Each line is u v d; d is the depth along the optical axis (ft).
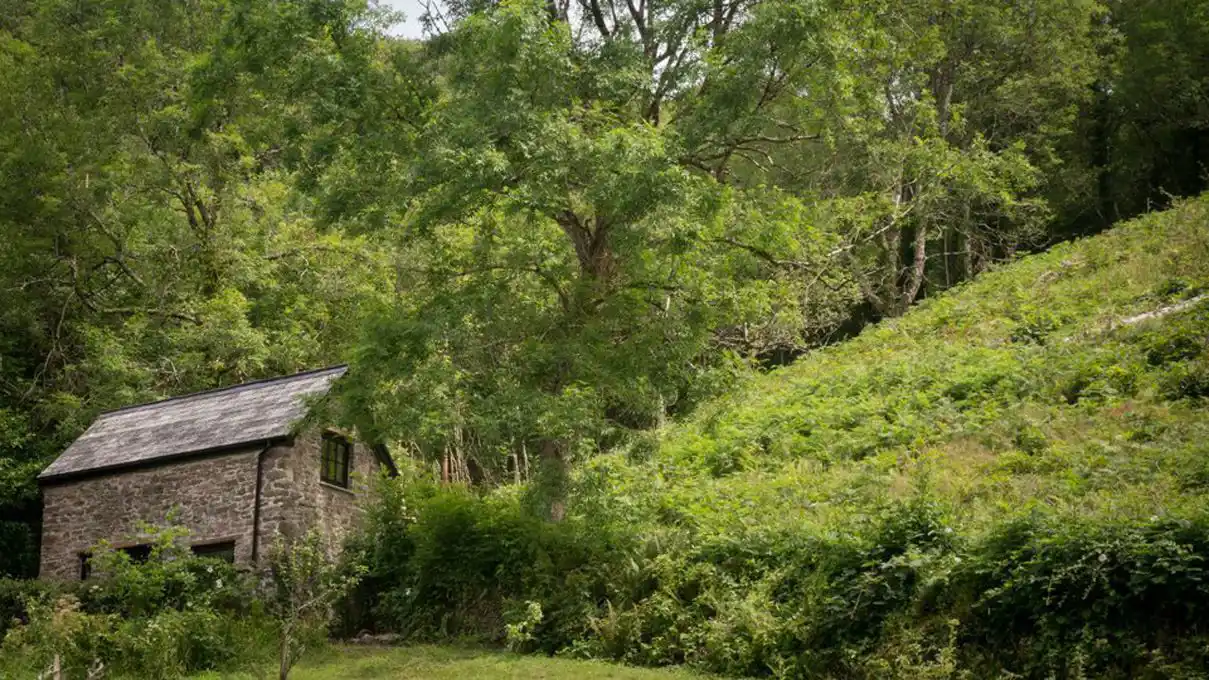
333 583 57.72
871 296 115.34
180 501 71.36
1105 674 38.55
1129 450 56.24
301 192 67.56
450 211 59.31
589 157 57.52
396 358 59.47
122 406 91.04
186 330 102.68
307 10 62.54
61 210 103.60
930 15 118.11
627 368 59.52
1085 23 123.34
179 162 106.63
